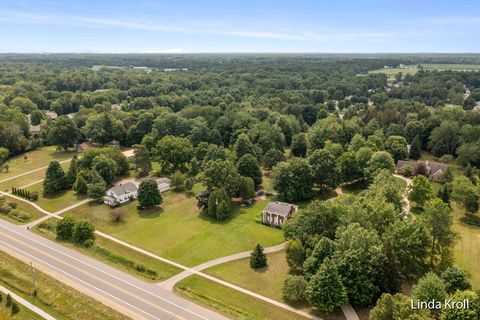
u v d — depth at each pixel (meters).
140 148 101.31
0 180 96.81
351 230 50.50
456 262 59.56
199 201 80.25
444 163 103.62
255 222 75.31
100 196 85.06
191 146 109.19
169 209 81.69
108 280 53.97
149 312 46.94
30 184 94.00
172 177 92.44
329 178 87.69
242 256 62.28
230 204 80.06
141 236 69.31
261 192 91.44
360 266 47.75
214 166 83.12
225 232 71.00
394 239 50.34
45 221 74.31
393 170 94.38
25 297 50.00
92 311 46.72
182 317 46.16
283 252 63.53
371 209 56.41
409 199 80.94
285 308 48.47
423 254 51.78
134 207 82.38
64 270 56.12
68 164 109.06
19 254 60.41
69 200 84.75
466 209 77.38
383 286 49.22
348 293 47.31
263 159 106.31
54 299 49.12
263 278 55.69
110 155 98.12
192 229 72.25
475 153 103.19
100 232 70.69
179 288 52.75
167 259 61.12
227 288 53.03
